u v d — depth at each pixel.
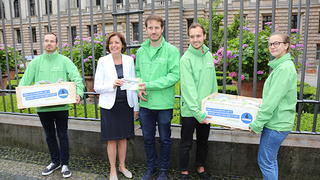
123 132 2.45
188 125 2.30
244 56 3.51
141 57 2.47
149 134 2.48
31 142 3.36
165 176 2.46
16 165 2.90
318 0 18.53
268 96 1.79
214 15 15.98
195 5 2.53
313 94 5.07
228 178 2.60
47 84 2.38
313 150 2.39
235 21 14.13
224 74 2.70
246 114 1.96
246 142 2.57
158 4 16.75
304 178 2.46
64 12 21.28
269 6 19.20
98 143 3.05
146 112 2.46
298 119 2.65
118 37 2.35
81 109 4.60
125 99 2.44
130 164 2.93
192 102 2.16
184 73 2.21
